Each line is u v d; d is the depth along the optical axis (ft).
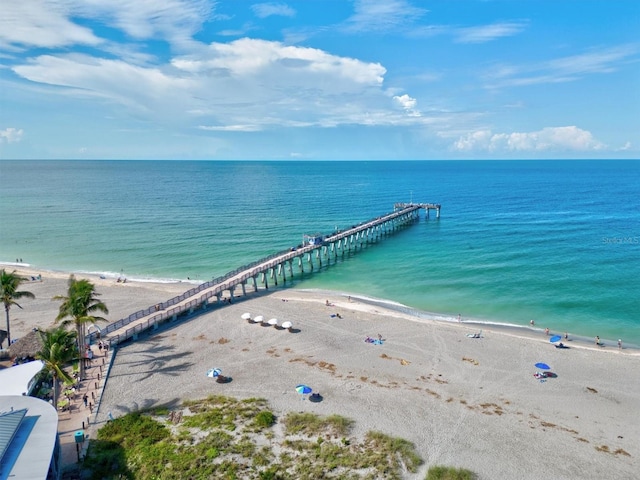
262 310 184.85
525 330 168.86
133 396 118.21
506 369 135.33
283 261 237.86
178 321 171.94
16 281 145.89
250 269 226.38
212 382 126.00
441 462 93.09
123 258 283.38
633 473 90.58
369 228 336.29
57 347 104.42
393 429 104.53
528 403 116.98
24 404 92.38
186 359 140.46
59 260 279.28
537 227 367.25
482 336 159.74
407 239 337.11
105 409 112.06
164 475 86.84
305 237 276.62
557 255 273.75
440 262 266.36
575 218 407.85
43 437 81.51
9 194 638.53
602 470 91.40
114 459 91.97
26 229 371.15
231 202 556.10
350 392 121.29
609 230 349.20
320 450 95.09
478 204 524.11
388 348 149.48
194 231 363.35
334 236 290.56
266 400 116.57
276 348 148.77
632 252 278.05
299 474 87.66
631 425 107.86
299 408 112.88
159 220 414.00
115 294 208.23
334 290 221.46
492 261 263.90
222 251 299.38
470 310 189.88
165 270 257.96
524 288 215.31
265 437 99.76
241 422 105.50
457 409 113.60
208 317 176.35
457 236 341.00
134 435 99.30
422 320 176.65
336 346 150.61
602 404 116.78
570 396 120.47
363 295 212.64
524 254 278.26
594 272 237.25
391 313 185.47
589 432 104.78
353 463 91.20
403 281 232.53
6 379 112.47
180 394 119.55
